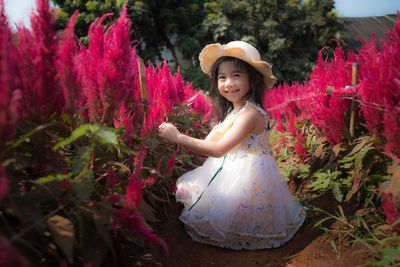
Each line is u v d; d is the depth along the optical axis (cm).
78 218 109
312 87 250
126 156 169
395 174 144
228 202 185
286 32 1747
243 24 1652
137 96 166
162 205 215
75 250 115
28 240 96
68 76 108
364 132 224
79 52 145
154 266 138
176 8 1617
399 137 131
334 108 214
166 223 192
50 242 108
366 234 157
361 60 211
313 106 254
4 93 74
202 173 212
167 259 150
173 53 1633
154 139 186
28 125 111
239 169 193
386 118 133
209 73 239
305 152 296
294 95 420
